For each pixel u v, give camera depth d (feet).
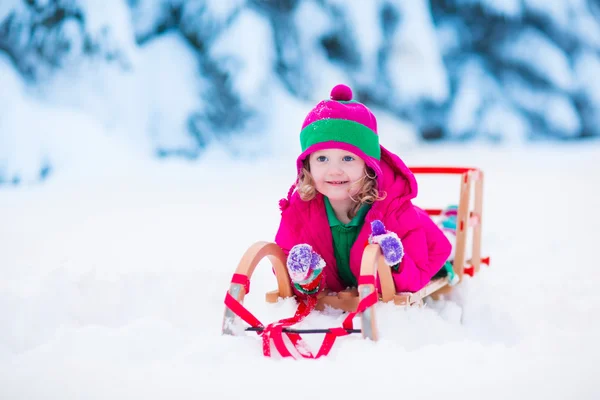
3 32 32.32
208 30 36.96
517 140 43.47
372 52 40.63
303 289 8.13
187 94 36.22
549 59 43.96
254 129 37.83
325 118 8.02
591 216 19.07
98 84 33.73
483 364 6.32
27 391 5.87
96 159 31.78
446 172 10.52
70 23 33.04
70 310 8.73
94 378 6.10
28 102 31.01
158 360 6.64
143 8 36.86
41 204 22.81
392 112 42.70
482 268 11.76
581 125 46.01
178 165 34.60
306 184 8.39
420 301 8.50
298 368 6.22
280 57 39.70
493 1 42.83
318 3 39.68
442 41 44.14
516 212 19.95
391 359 6.33
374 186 8.27
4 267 11.86
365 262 6.92
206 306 9.29
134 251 13.91
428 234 8.82
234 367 6.29
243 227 17.57
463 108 43.62
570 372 6.12
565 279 10.84
